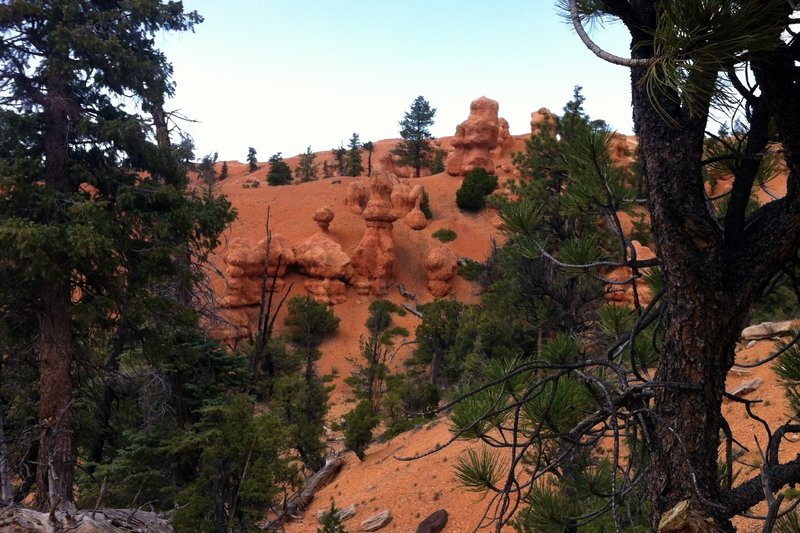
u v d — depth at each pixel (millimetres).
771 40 1729
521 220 3191
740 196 2291
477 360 23625
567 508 3359
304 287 54188
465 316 35844
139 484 15203
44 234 11867
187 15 15703
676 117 2211
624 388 2258
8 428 13719
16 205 13156
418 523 14859
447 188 74500
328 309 51781
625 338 2748
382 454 22422
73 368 15289
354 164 92250
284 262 53594
